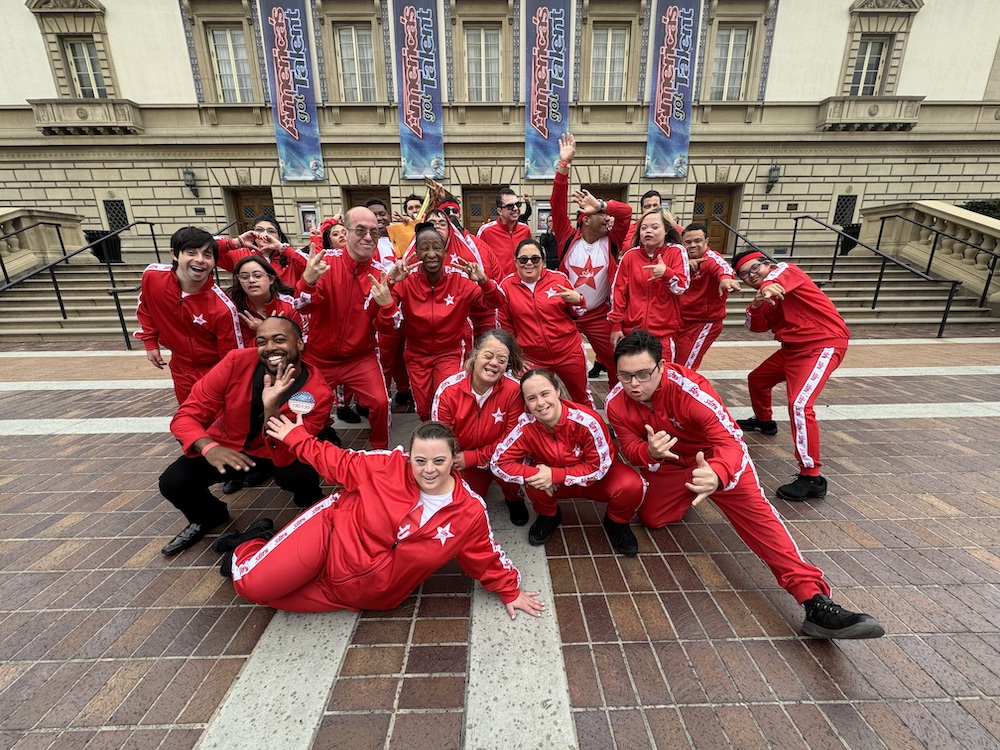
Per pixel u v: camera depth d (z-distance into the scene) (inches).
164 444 163.9
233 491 131.6
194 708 69.2
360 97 542.3
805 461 124.5
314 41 517.3
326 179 553.9
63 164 545.3
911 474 137.6
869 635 72.9
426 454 76.1
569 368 154.4
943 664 75.5
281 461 105.6
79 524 116.8
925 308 361.7
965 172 563.5
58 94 541.0
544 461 104.6
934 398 201.8
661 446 87.6
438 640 81.2
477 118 541.6
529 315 148.3
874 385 219.9
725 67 547.5
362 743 63.7
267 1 505.0
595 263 177.3
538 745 63.1
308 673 74.3
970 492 127.6
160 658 78.0
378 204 200.2
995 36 540.1
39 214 441.4
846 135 552.4
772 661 76.1
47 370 266.5
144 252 568.1
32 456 155.4
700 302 159.9
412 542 79.0
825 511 119.3
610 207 175.2
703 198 589.6
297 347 99.0
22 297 387.5
